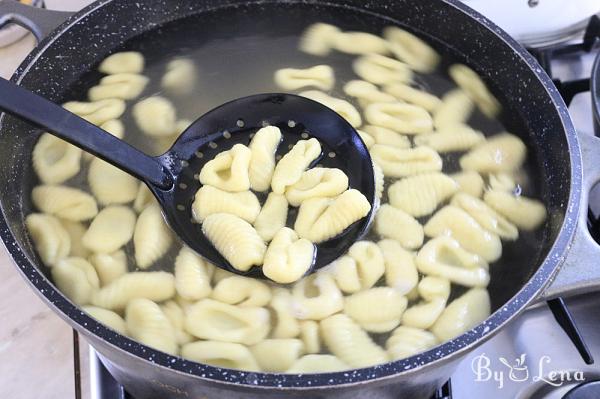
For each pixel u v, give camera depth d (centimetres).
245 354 50
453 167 58
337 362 50
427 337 51
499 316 46
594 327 61
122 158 54
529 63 57
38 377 58
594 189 65
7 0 60
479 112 60
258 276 53
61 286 52
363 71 62
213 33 64
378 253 53
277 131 57
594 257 50
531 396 58
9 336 60
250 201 54
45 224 54
